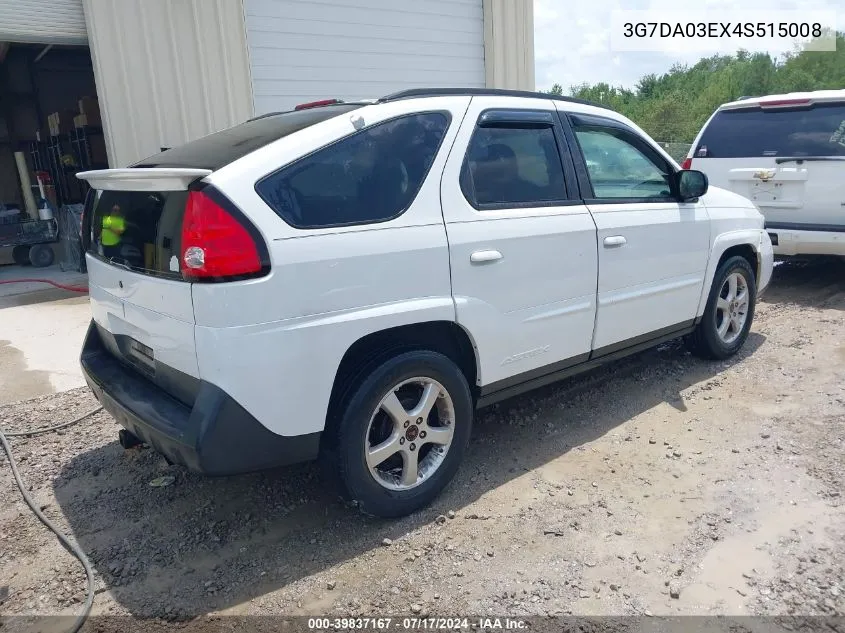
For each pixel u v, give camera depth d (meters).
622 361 5.18
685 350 5.36
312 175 2.73
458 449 3.29
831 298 6.95
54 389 4.98
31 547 3.02
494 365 3.37
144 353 3.02
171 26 8.27
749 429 3.96
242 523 3.16
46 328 6.55
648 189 4.31
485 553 2.87
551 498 3.28
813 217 6.82
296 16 9.23
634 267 4.06
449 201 3.11
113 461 3.84
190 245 2.50
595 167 3.95
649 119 56.00
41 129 16.12
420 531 3.04
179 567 2.84
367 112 2.96
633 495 3.29
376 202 2.88
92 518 3.24
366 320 2.79
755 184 7.18
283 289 2.57
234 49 8.73
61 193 13.84
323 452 2.90
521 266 3.38
